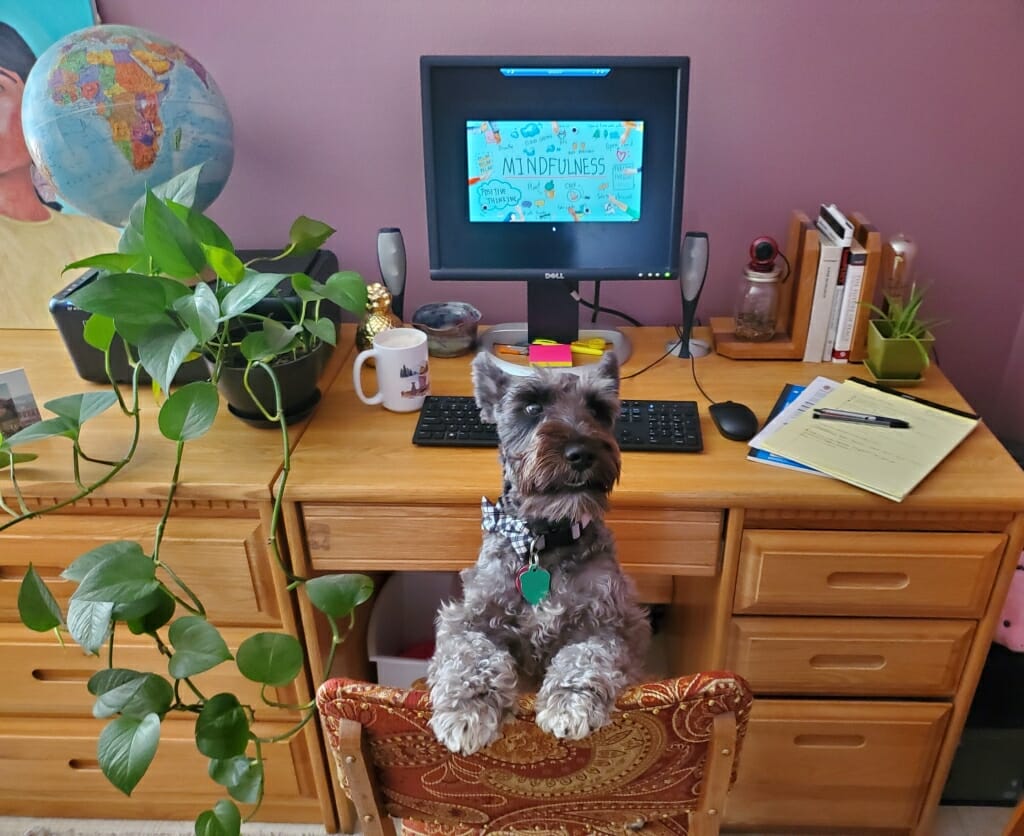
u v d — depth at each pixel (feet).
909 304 4.93
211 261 3.75
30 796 5.37
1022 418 5.70
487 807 3.13
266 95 5.31
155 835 5.38
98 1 5.05
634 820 3.23
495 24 5.11
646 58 4.53
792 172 5.45
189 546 4.27
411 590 6.09
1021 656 5.21
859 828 5.20
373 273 5.88
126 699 3.70
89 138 4.41
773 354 5.16
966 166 5.35
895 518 4.11
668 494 3.97
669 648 6.10
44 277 5.65
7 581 4.48
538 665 3.85
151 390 4.92
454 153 4.78
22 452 4.32
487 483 4.04
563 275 4.98
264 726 4.91
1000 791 5.33
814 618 4.42
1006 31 4.97
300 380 4.38
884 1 4.93
